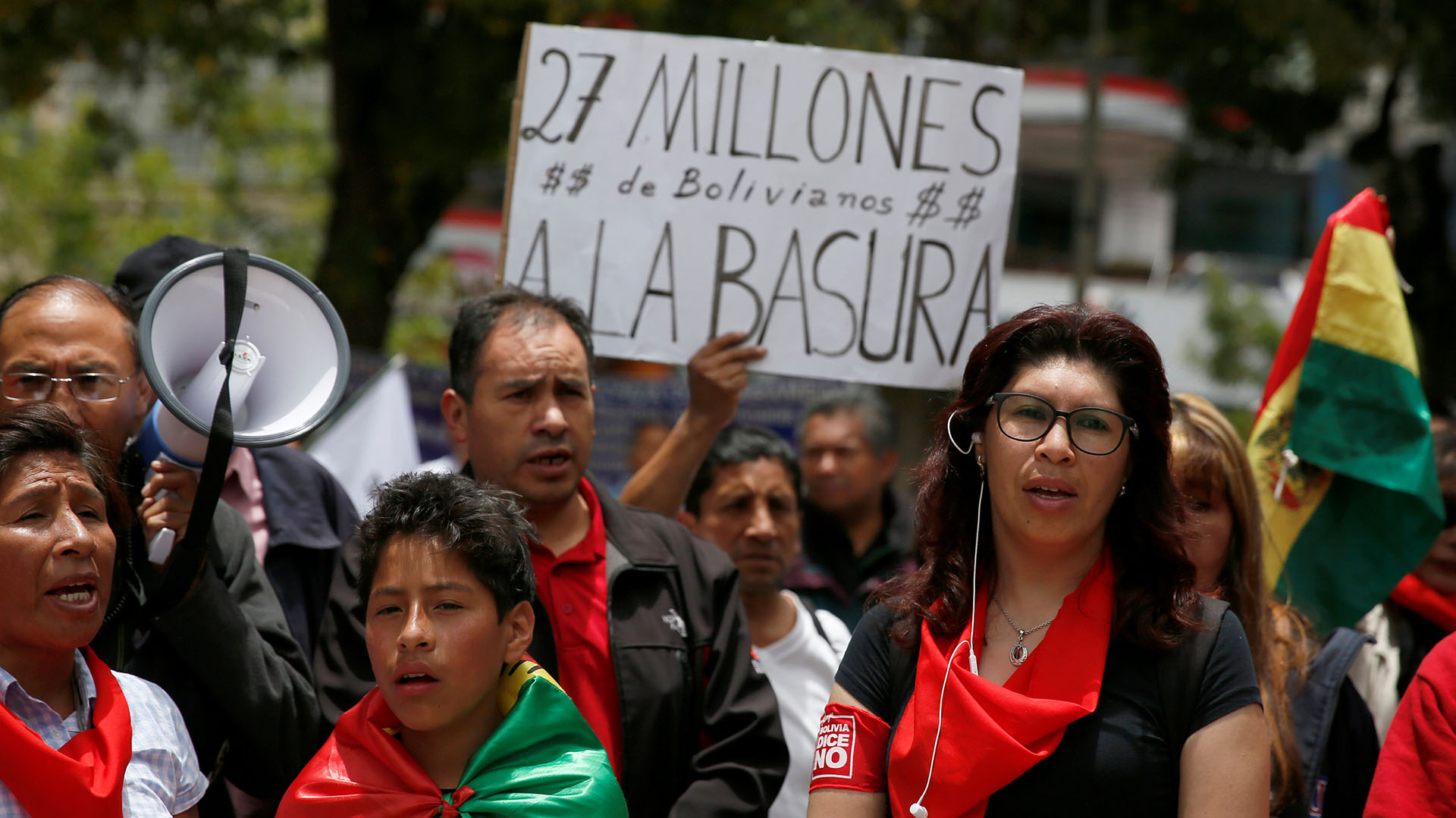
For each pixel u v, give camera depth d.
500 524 2.79
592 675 3.23
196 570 2.88
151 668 3.06
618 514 3.50
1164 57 14.04
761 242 4.10
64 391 3.06
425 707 2.67
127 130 14.05
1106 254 24.34
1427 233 12.91
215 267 2.91
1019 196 24.25
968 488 2.70
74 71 18.56
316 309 2.97
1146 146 23.97
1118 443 2.49
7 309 3.16
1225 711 2.39
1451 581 3.91
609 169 4.13
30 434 2.68
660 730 3.21
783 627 4.24
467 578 2.70
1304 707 3.40
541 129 4.15
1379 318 3.84
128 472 3.20
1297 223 24.41
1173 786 2.38
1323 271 3.88
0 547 2.60
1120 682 2.44
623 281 4.09
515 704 2.77
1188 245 24.47
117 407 3.12
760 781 3.18
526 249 4.12
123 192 18.80
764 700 3.34
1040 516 2.49
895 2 12.73
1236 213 24.47
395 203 10.95
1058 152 24.16
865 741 2.58
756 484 4.30
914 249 4.10
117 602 3.04
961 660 2.54
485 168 11.82
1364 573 3.79
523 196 4.13
